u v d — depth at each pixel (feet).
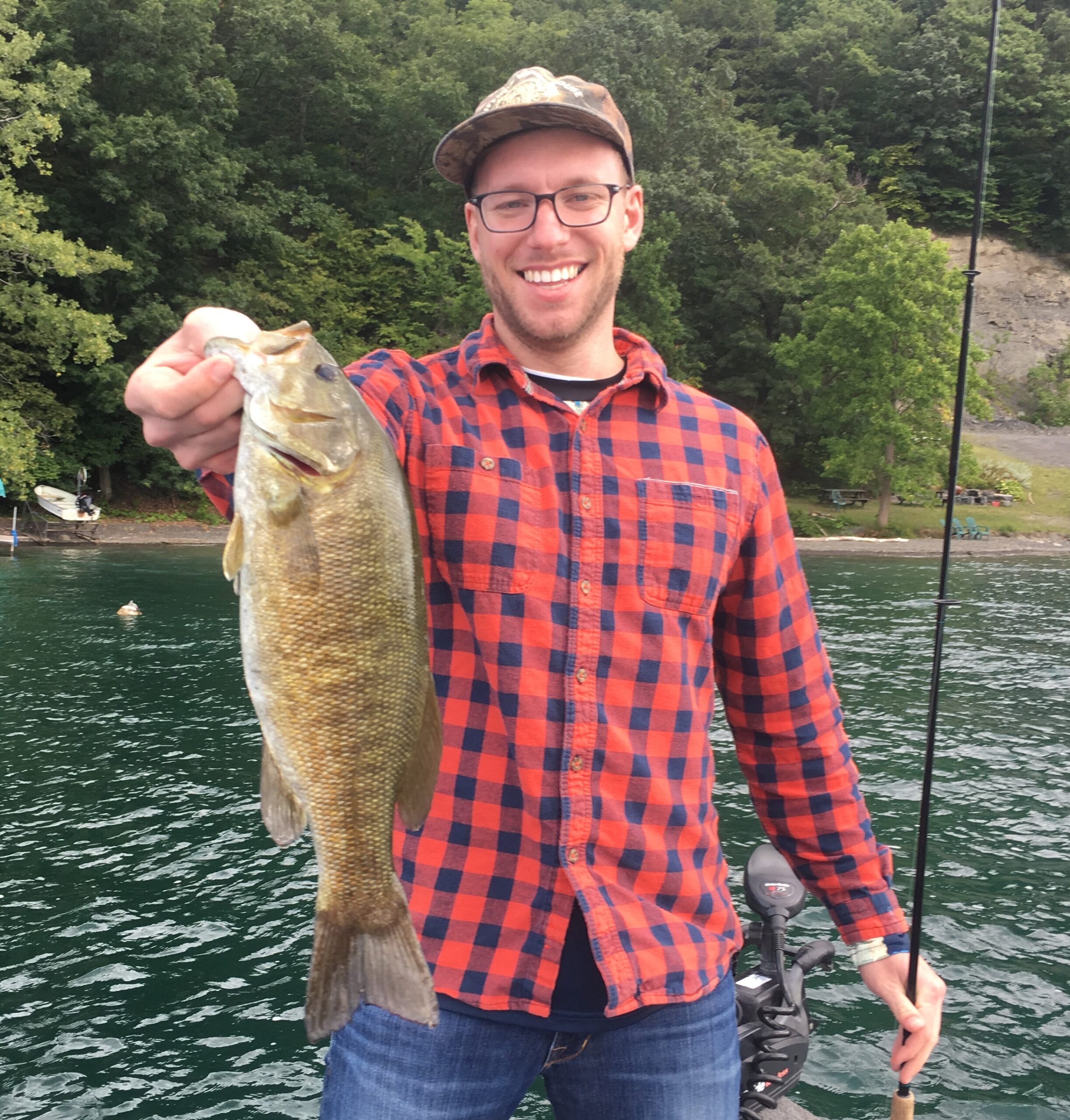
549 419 6.91
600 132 6.86
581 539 6.66
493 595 6.49
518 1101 6.58
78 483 104.27
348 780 5.53
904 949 7.88
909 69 217.56
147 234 110.73
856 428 130.00
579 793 6.43
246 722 37.27
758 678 7.76
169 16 115.65
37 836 26.50
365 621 5.47
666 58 156.35
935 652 10.06
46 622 56.13
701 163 154.20
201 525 112.27
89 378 106.42
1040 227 208.23
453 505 6.57
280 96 147.13
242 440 5.19
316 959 5.56
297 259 130.21
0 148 108.27
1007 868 25.09
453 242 135.95
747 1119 11.03
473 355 7.02
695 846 6.84
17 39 88.38
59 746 34.09
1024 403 181.98
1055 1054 17.19
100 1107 15.80
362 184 149.07
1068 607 70.28
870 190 214.69
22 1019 18.17
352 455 5.40
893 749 35.17
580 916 6.46
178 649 49.75
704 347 153.17
